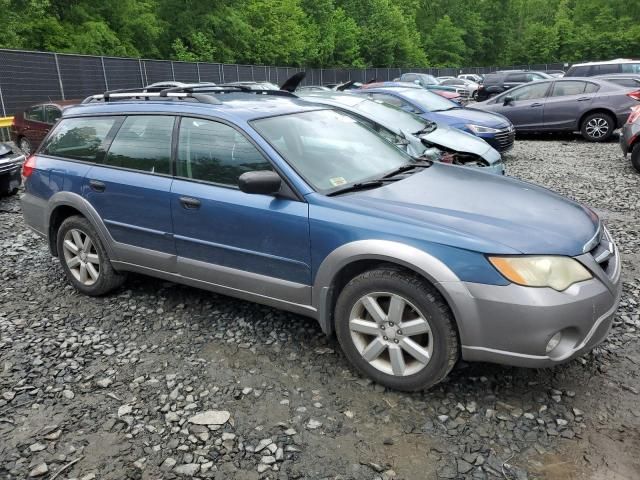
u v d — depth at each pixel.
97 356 3.64
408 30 60.19
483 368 3.32
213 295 4.53
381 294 3.04
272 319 4.06
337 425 2.85
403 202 3.23
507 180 3.87
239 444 2.73
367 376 3.23
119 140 4.25
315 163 3.56
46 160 4.72
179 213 3.79
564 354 2.78
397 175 3.76
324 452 2.66
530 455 2.61
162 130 4.00
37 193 4.75
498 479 2.46
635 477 2.45
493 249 2.75
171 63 24.67
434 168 4.03
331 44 47.38
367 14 54.62
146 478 2.54
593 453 2.60
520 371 3.28
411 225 2.96
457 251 2.80
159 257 4.01
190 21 35.22
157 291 4.66
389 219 3.03
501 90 21.42
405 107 10.11
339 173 3.58
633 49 61.50
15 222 7.22
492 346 2.79
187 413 2.99
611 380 3.16
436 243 2.85
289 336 3.80
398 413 2.94
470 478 2.47
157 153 3.99
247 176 3.24
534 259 2.74
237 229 3.53
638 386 3.10
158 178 3.94
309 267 3.28
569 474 2.48
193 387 3.23
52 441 2.81
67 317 4.25
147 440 2.79
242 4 38.84
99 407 3.08
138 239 4.12
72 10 28.62
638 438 2.69
